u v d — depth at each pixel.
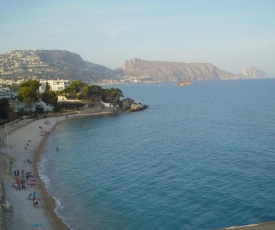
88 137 108.44
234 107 191.12
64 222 44.28
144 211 47.88
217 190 54.94
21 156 79.94
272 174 62.00
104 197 53.56
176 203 50.34
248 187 55.75
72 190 56.91
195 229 42.31
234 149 83.44
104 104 192.25
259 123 126.56
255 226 35.16
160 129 121.81
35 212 46.78
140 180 61.72
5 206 46.75
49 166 72.56
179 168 68.56
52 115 160.12
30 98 153.12
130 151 86.44
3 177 60.97
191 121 140.75
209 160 73.81
